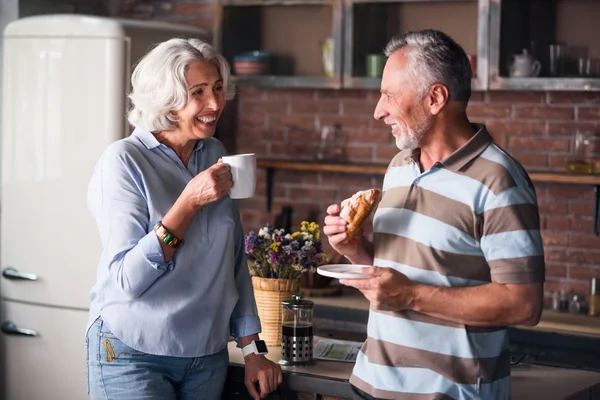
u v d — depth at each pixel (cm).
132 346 251
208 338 258
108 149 258
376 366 231
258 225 525
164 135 264
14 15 486
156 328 251
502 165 221
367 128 497
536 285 216
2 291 454
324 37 491
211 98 257
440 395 221
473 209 220
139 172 253
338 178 504
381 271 220
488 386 224
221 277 261
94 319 258
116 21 421
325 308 436
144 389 250
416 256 226
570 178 435
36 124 436
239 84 496
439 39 228
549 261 462
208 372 262
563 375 281
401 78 228
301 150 514
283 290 307
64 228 432
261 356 272
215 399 268
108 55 418
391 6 470
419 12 466
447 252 222
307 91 511
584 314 432
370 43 473
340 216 242
